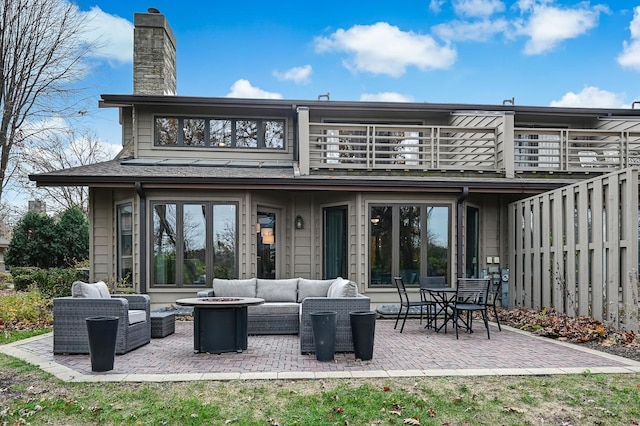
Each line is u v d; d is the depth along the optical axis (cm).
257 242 1038
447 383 470
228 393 442
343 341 625
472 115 1148
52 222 1698
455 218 1005
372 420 382
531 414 395
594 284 747
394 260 990
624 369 515
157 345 687
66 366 546
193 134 1177
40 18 1612
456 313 743
